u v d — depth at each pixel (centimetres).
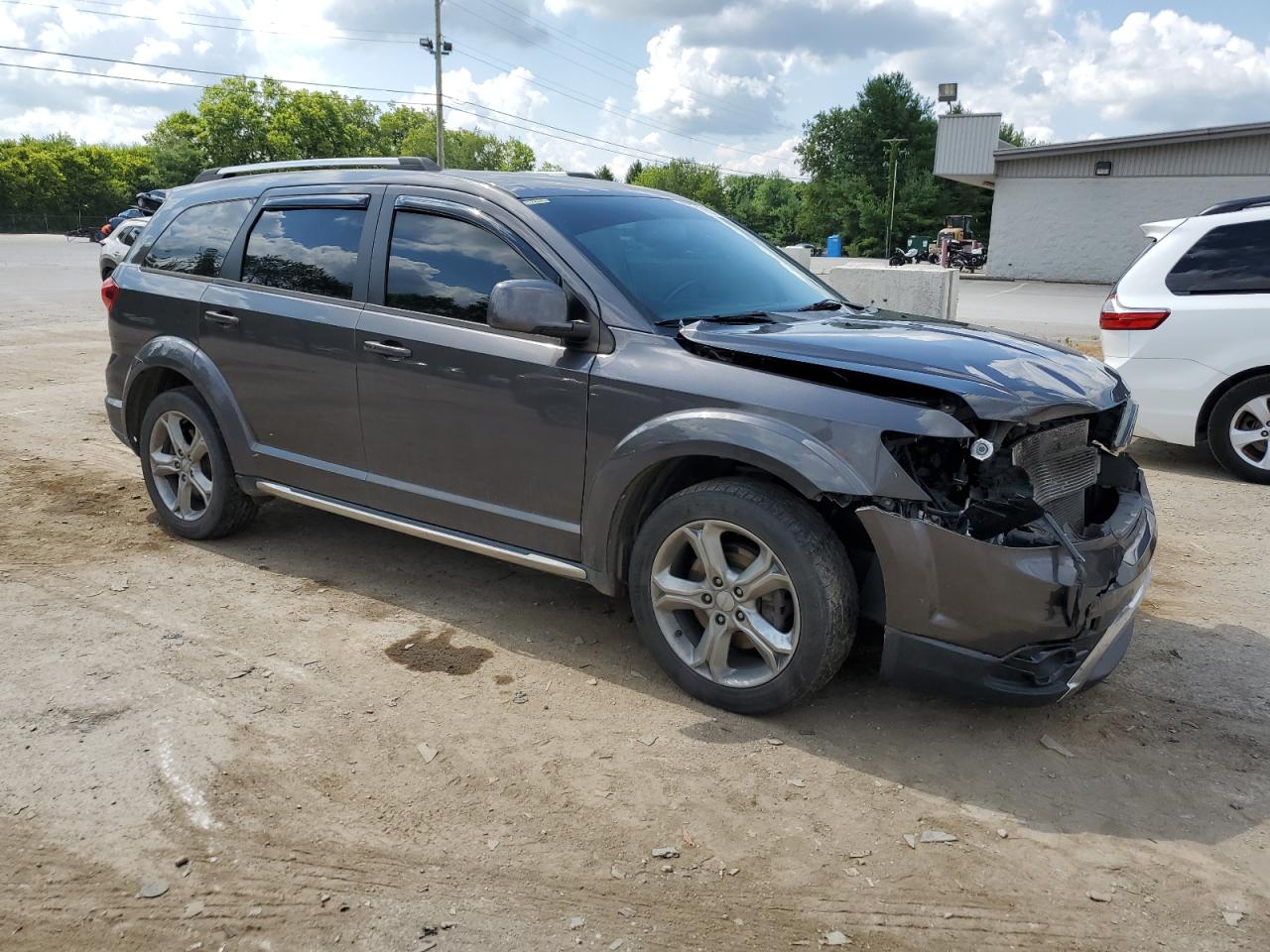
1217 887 262
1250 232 649
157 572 465
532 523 379
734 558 341
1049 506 332
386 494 421
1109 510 363
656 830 280
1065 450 344
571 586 459
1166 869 269
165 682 356
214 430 481
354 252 427
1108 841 281
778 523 317
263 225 465
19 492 587
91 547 497
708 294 389
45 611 416
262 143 8550
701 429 326
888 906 252
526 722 336
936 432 295
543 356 366
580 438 359
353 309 420
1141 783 310
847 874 264
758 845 275
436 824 280
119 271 518
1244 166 2828
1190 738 337
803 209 8600
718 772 310
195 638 395
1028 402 299
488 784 299
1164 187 2947
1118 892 260
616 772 308
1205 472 697
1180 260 672
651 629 357
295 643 393
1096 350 1323
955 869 267
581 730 332
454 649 391
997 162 3144
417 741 322
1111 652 330
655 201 443
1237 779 313
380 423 415
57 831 272
